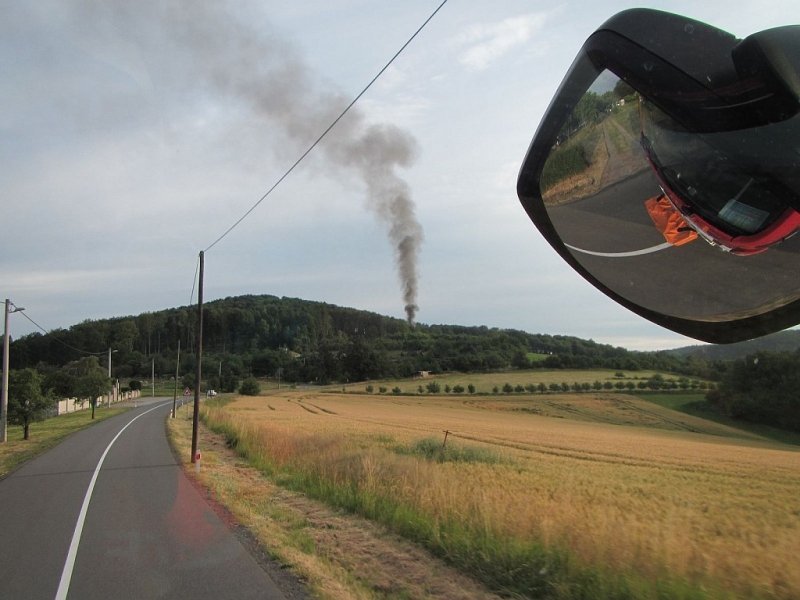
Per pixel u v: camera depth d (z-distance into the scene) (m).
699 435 41.62
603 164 2.22
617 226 2.24
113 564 8.05
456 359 84.69
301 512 11.37
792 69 1.63
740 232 1.99
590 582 6.68
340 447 19.45
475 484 14.64
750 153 1.80
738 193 1.95
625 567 6.87
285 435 24.17
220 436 31.11
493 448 30.50
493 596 6.65
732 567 7.62
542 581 6.84
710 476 25.16
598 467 25.97
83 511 12.02
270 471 17.50
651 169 2.12
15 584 7.34
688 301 2.19
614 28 2.02
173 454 23.00
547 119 2.31
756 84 1.74
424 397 80.25
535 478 19.19
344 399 81.38
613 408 58.44
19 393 31.11
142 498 13.33
